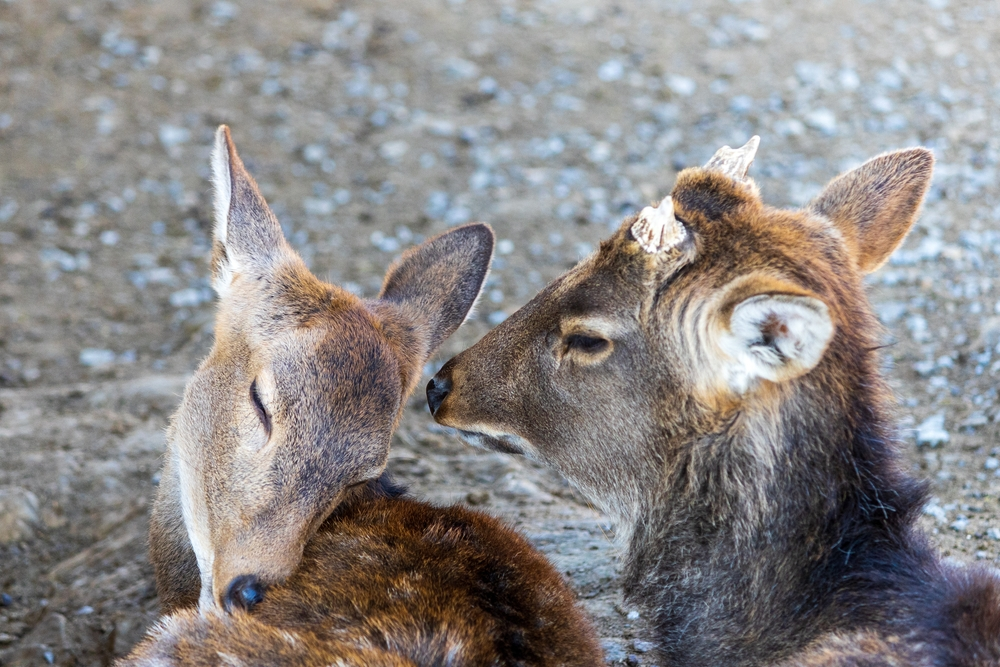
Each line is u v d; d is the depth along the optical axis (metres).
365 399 7.72
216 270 8.94
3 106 20.22
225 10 23.81
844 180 8.42
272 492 7.52
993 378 12.17
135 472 11.68
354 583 7.09
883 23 22.70
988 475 10.67
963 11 23.14
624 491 7.97
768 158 18.23
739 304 6.72
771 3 23.84
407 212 17.59
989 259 14.79
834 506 7.14
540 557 7.95
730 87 20.61
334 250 16.58
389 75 21.50
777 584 7.21
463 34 22.89
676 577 7.70
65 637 9.62
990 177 16.89
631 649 8.80
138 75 21.41
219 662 6.47
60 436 12.24
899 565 6.96
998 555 9.44
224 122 20.03
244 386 7.97
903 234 8.31
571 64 21.66
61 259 16.61
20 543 10.90
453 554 7.44
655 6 23.91
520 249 16.52
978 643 6.25
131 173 18.73
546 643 6.96
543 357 8.05
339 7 23.94
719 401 7.28
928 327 13.41
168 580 8.75
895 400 7.98
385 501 8.27
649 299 7.54
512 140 19.41
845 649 6.52
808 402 7.13
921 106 19.44
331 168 18.83
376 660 6.18
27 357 14.43
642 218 7.47
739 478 7.29
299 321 8.12
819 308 6.33
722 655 7.45
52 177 18.44
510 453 8.52
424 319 9.02
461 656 6.39
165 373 13.96
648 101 20.36
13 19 23.03
